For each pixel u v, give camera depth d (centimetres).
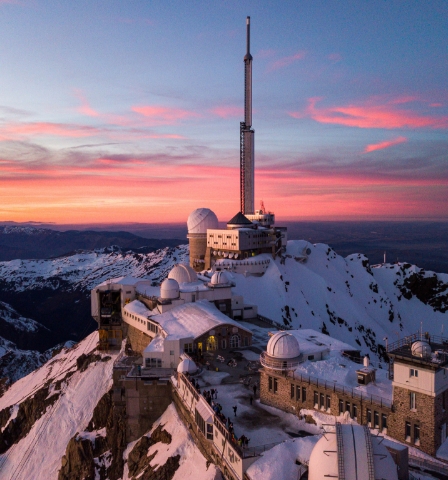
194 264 19912
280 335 6769
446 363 4994
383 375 6225
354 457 3725
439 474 4594
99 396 11281
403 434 5141
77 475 8681
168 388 8175
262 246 18712
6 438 12000
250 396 7031
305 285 18350
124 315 13325
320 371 6391
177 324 10000
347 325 17938
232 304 11756
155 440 7619
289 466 4684
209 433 5991
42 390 12669
